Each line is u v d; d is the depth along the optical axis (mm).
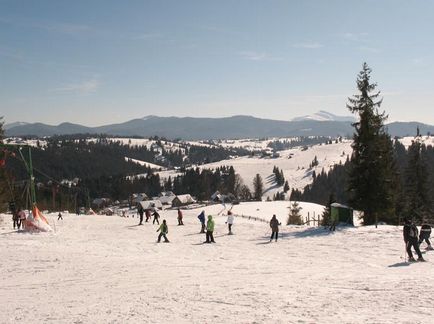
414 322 8609
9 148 38812
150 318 9867
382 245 23719
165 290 13406
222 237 31172
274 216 28250
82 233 34875
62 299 12906
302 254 22625
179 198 186000
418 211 54938
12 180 60875
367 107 39906
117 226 41031
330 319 9141
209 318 9664
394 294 11164
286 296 11602
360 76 40281
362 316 9297
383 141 39906
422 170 60031
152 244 28078
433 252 20203
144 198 182250
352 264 18844
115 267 18891
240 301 11250
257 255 22766
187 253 23984
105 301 12195
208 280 15289
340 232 29719
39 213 35875
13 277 17219
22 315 10836
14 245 27094
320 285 13164
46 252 23938
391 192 40250
